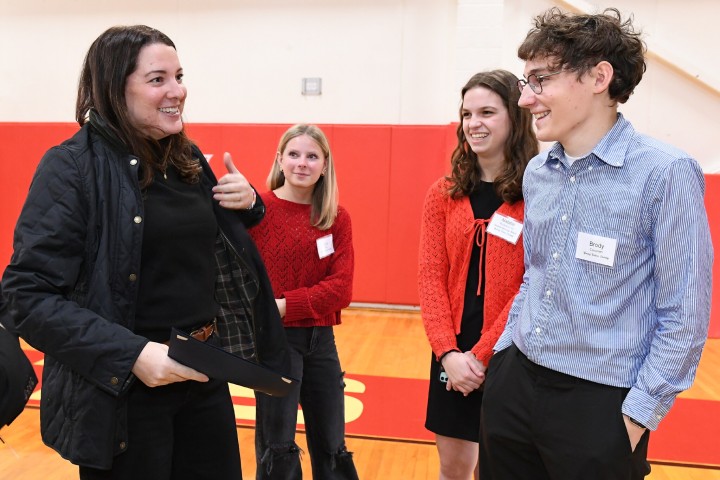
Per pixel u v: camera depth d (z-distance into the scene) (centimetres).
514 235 176
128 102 132
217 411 153
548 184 140
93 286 126
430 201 199
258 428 201
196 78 604
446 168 545
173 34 600
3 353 132
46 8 614
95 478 135
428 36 566
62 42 617
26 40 622
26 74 627
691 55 521
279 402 196
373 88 580
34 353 413
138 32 131
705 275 120
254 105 598
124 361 121
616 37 125
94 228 126
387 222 566
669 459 281
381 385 376
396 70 575
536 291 141
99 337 120
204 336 146
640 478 131
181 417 148
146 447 137
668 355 120
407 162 556
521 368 143
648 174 123
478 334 185
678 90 527
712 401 358
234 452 157
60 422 130
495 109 178
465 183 187
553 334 134
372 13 571
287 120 596
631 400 123
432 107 574
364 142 561
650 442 299
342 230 221
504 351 154
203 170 156
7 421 131
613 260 126
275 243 210
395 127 555
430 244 196
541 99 130
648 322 128
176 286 139
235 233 158
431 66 569
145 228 132
